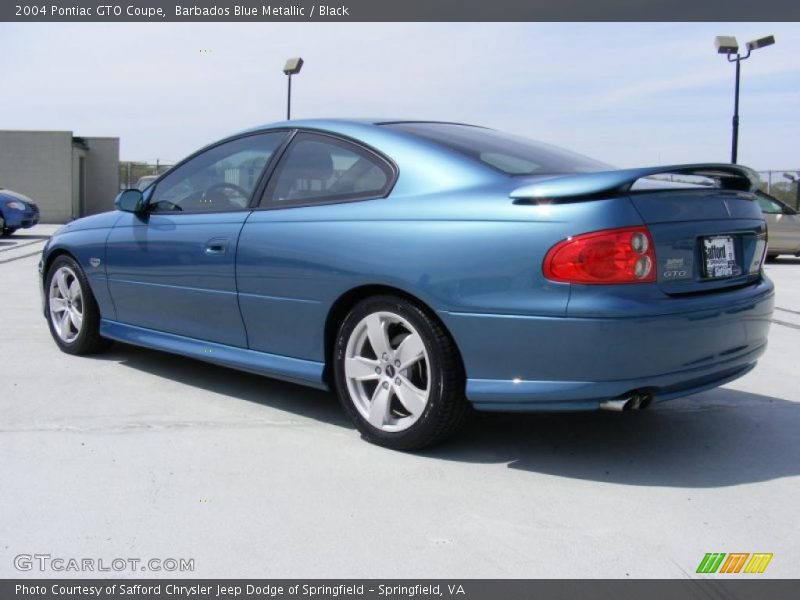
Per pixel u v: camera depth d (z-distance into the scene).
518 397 3.03
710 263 3.22
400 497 2.91
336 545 2.54
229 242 3.90
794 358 5.52
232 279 3.90
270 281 3.71
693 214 3.15
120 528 2.63
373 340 3.40
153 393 4.24
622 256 2.87
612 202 2.90
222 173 4.21
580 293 2.86
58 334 5.23
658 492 3.00
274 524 2.68
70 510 2.76
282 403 4.09
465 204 3.14
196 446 3.41
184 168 4.44
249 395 4.23
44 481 3.00
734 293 3.28
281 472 3.13
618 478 3.13
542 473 3.17
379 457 3.32
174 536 2.58
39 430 3.58
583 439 3.60
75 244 4.96
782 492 3.02
